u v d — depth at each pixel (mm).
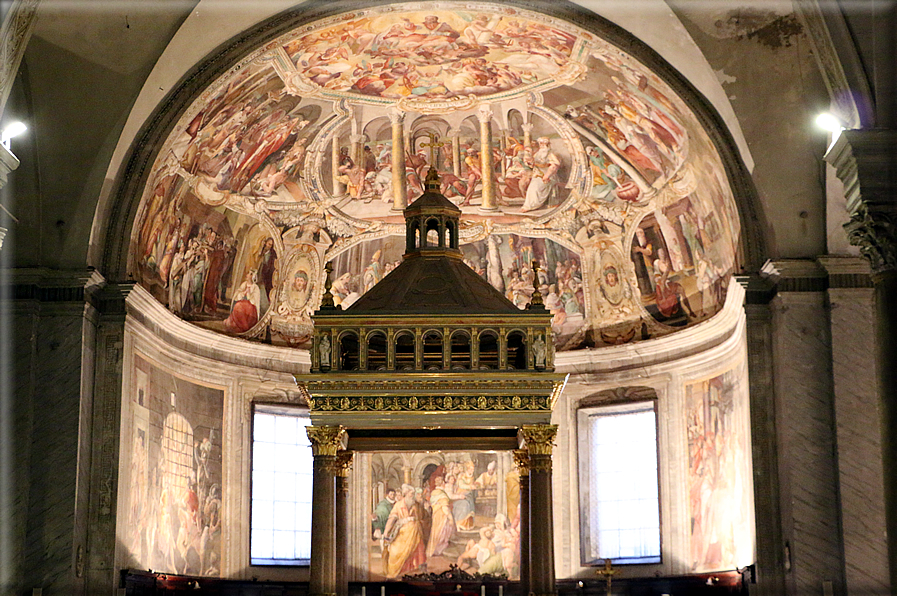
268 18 24891
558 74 27516
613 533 30672
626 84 26578
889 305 18359
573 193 30438
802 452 23922
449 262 22922
